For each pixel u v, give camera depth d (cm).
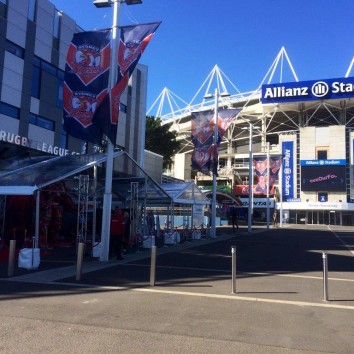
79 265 1095
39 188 1434
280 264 1508
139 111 4150
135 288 994
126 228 1912
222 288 1020
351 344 608
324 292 913
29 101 2653
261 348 584
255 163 4644
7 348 562
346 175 8294
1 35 2427
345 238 3138
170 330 657
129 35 1486
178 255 1734
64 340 598
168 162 6812
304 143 8531
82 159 1844
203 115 2806
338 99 8969
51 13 2841
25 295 895
